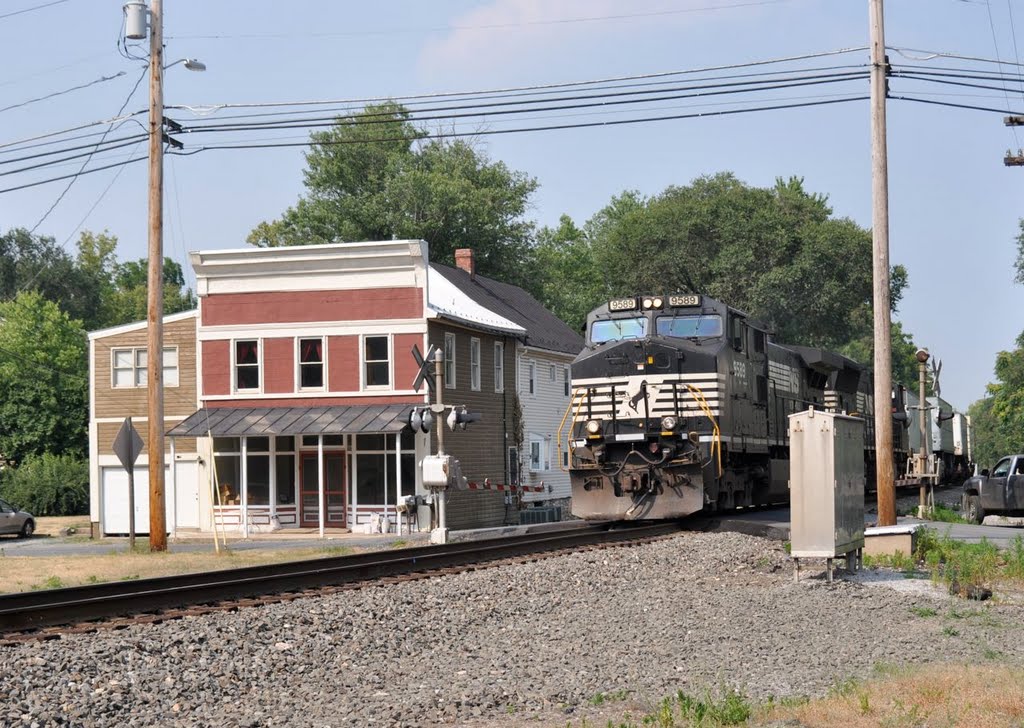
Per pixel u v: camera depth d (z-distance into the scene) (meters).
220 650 11.82
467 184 67.44
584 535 23.48
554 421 47.50
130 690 10.15
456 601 15.45
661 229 71.38
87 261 101.19
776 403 30.06
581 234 99.50
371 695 10.20
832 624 13.58
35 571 23.20
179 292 110.50
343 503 36.41
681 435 24.59
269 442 37.09
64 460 57.25
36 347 67.81
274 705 9.92
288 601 15.21
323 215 69.19
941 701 9.15
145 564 24.16
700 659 11.49
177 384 38.19
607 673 10.84
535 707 9.61
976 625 13.64
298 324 36.81
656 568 19.05
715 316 25.84
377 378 36.34
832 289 68.31
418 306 35.88
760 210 69.88
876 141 23.44
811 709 8.95
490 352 41.03
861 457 19.33
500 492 40.69
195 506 37.72
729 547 21.56
